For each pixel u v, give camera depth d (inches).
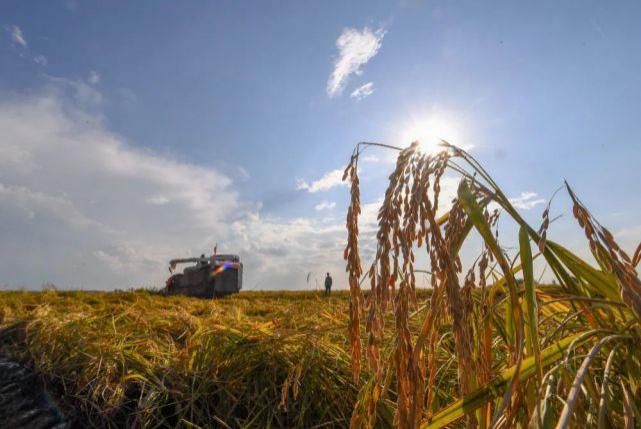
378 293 41.6
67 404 119.2
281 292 622.8
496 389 47.3
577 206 47.4
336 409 115.7
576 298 50.3
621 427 51.2
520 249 44.3
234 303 326.0
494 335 99.5
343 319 157.1
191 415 113.2
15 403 118.6
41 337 154.8
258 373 125.4
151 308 260.8
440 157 46.4
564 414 34.8
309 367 119.7
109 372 128.0
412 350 43.5
